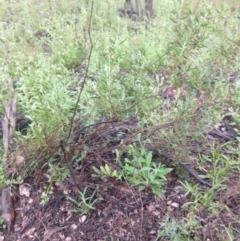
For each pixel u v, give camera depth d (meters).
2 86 3.54
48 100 2.86
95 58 3.61
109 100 2.67
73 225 2.47
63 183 2.66
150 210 2.46
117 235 2.36
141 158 2.52
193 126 2.58
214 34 3.56
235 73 3.54
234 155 2.77
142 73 3.18
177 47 2.98
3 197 2.67
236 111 3.01
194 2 4.10
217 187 2.48
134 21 5.62
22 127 3.21
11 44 4.64
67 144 2.68
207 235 2.25
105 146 2.76
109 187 2.58
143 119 2.69
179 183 2.61
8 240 2.49
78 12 6.21
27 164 2.74
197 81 2.98
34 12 6.19
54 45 4.50
